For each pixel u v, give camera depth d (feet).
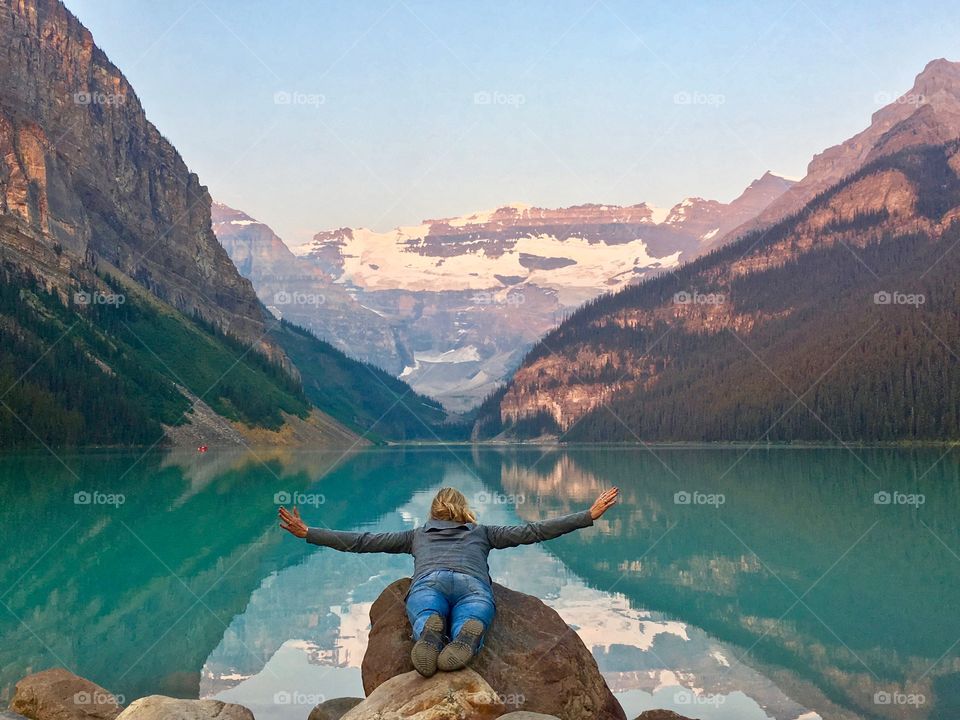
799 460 330.75
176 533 92.84
